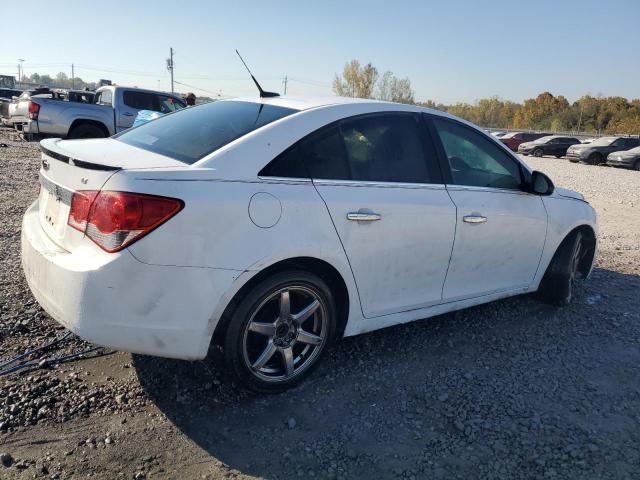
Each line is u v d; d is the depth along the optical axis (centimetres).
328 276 317
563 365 362
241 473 245
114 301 250
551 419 297
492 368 352
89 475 236
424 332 400
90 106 1347
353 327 331
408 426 286
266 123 304
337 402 304
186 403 293
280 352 302
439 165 362
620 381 345
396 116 351
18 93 3128
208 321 266
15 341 340
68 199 272
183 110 383
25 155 1279
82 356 329
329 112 320
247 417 286
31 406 276
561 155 3694
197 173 264
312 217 291
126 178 249
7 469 234
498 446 272
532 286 443
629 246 730
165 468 244
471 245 375
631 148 2998
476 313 443
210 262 261
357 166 321
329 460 257
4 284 424
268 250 274
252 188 275
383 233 322
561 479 251
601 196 1378
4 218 635
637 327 433
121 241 247
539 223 422
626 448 276
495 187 396
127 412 281
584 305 477
